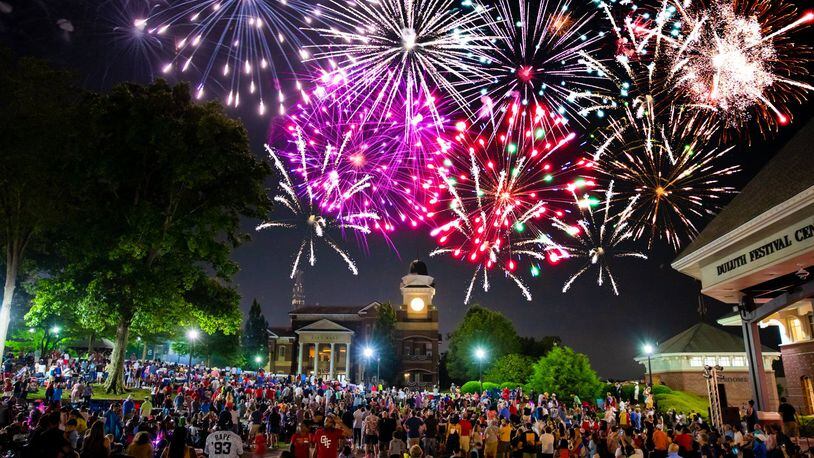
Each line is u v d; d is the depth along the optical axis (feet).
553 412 101.35
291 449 48.14
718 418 83.66
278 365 312.50
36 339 181.57
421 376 299.99
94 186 109.60
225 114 114.62
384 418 70.64
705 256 85.20
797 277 75.05
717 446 63.87
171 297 108.47
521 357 232.32
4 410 61.00
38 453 19.34
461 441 73.00
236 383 135.23
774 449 56.65
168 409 79.61
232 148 115.24
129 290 104.53
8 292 100.63
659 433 61.16
